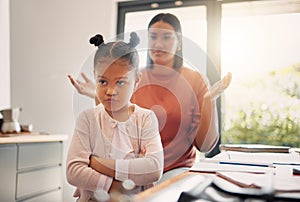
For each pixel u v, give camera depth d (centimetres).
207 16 205
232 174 61
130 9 224
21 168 164
